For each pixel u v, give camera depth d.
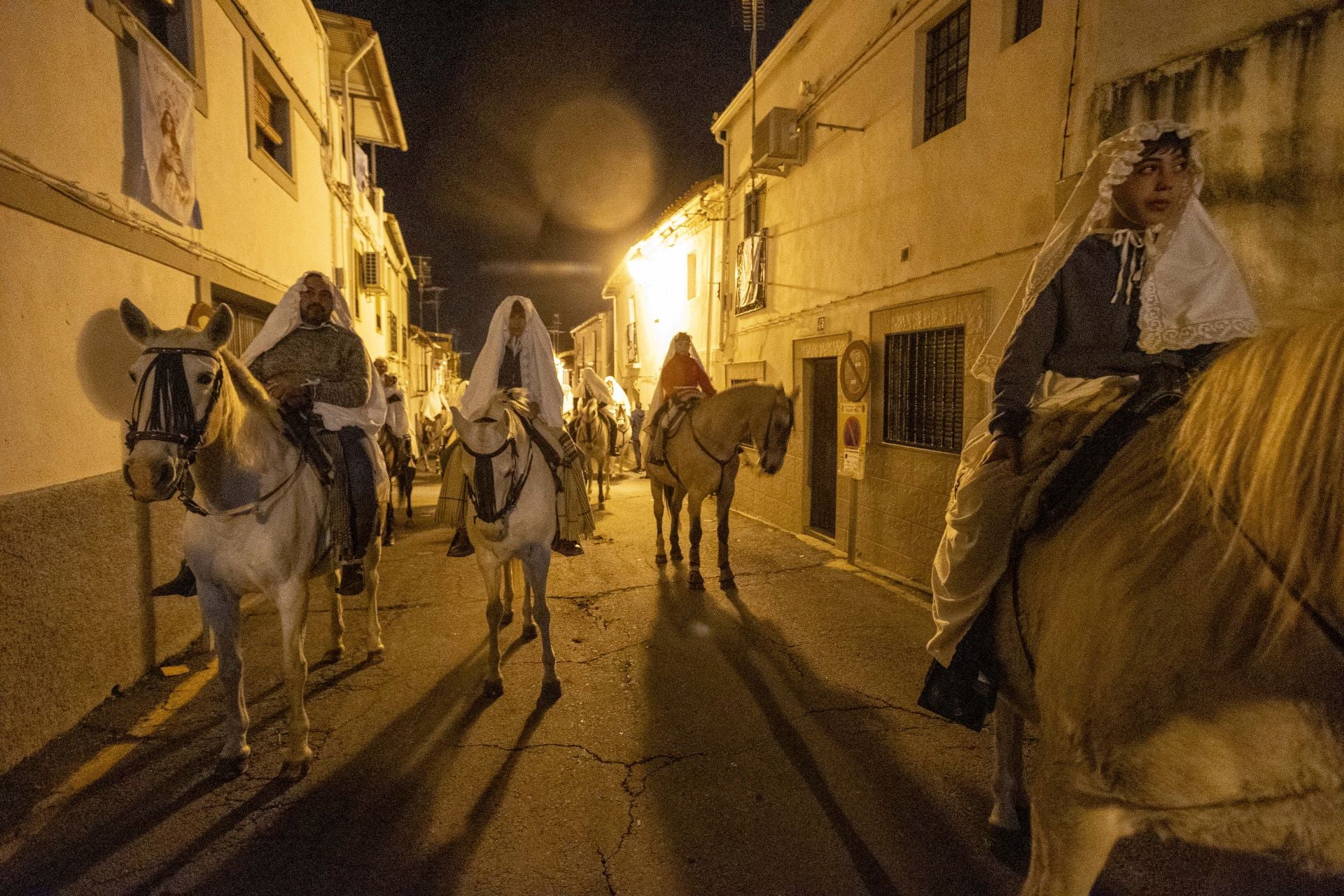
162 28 5.23
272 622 5.57
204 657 4.69
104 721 3.76
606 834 2.85
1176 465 1.43
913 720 3.83
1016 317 2.45
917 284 6.35
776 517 9.66
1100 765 1.37
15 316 3.28
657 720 3.85
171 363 2.71
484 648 4.99
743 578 6.83
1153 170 1.91
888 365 6.87
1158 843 2.77
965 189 5.66
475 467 3.80
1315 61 3.33
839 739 3.62
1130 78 4.18
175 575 4.68
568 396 18.92
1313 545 1.10
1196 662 1.23
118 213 4.14
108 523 3.96
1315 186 3.35
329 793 3.13
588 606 5.98
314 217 9.27
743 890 2.54
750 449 10.46
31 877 2.59
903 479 6.59
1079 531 1.58
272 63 7.32
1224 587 1.22
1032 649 1.74
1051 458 1.84
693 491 6.50
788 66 8.94
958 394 5.91
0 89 3.18
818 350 8.32
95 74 3.95
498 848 2.77
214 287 5.68
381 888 2.55
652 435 7.21
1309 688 1.11
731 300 11.16
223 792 3.13
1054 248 2.08
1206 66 3.77
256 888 2.54
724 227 11.14
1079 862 1.43
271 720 3.83
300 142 8.52
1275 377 1.22
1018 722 2.67
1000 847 2.67
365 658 4.75
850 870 2.63
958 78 5.94
